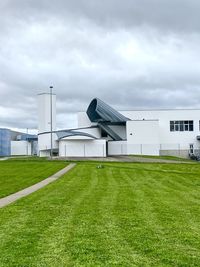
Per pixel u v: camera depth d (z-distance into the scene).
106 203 16.17
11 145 99.81
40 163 50.03
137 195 19.11
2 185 25.06
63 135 76.06
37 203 16.27
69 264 7.91
